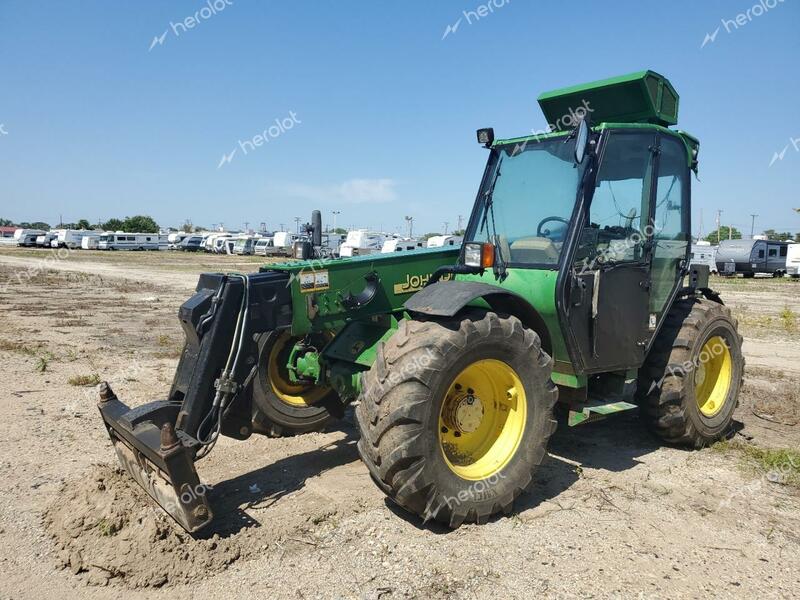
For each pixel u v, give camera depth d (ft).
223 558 9.69
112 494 10.84
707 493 12.67
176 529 10.21
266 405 14.94
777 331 37.52
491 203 14.49
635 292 14.12
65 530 10.17
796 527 11.19
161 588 9.01
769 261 104.37
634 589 9.10
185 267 106.01
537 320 12.40
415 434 9.95
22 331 32.91
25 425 16.12
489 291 11.06
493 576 9.37
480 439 11.73
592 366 13.20
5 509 11.33
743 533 10.94
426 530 10.81
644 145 14.14
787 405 19.62
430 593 8.91
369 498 12.10
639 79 13.88
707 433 15.43
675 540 10.64
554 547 10.30
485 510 10.91
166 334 33.06
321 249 14.40
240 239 177.78
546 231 13.24
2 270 89.56
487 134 14.51
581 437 16.35
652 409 15.01
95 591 8.89
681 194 15.83
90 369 23.17
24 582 9.05
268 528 10.75
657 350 15.06
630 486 12.97
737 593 9.06
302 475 13.29
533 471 11.63
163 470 9.91
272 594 8.85
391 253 14.06
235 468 13.71
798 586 9.29
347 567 9.58
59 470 13.20
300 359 14.42
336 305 12.84
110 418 11.33
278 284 11.99
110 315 41.57
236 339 11.33
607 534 10.80
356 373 12.66
